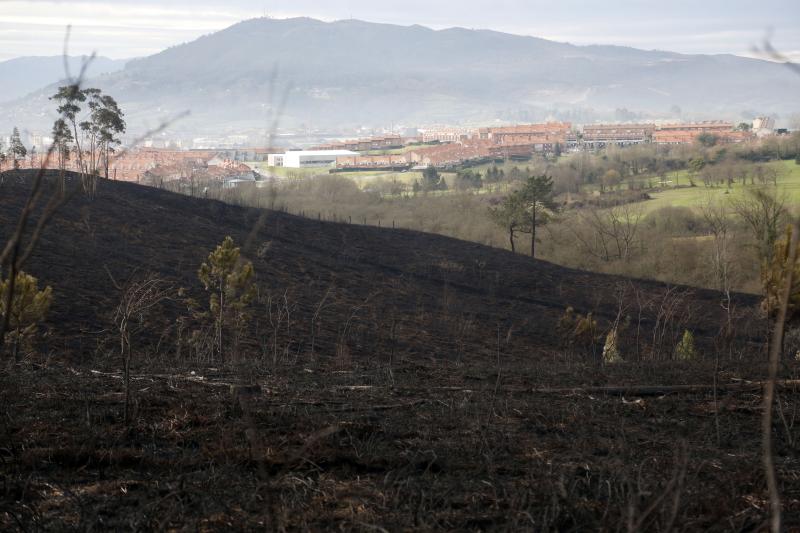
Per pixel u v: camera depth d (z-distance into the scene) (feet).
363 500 18.78
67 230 136.46
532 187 217.97
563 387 39.22
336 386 38.11
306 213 263.49
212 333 93.20
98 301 103.65
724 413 31.96
